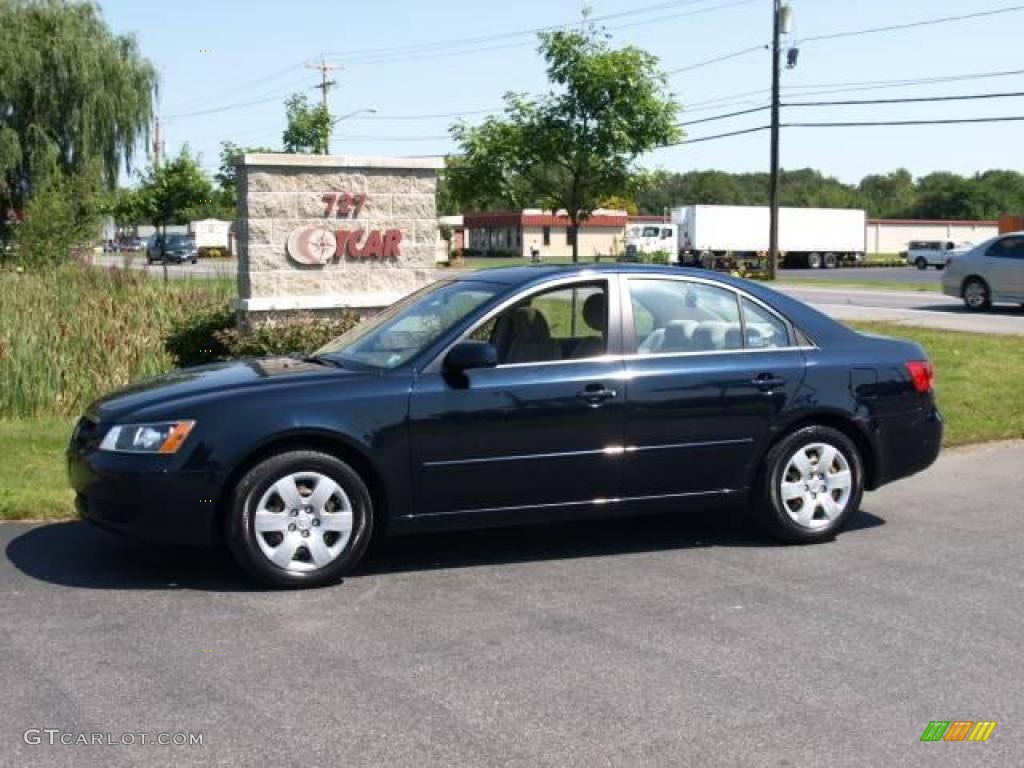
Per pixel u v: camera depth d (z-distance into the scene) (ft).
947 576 20.49
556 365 21.07
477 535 23.36
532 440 20.70
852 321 63.41
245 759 13.02
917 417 23.41
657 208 426.10
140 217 145.89
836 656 16.42
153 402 19.84
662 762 13.00
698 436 21.75
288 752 13.20
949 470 30.01
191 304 47.91
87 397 36.96
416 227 43.39
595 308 21.74
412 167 43.01
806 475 22.56
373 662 16.08
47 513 24.27
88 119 128.16
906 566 21.13
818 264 214.48
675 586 19.84
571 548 22.40
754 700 14.80
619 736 13.69
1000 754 13.29
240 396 19.60
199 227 256.93
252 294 41.01
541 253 271.90
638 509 21.66
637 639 17.08
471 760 13.03
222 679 15.42
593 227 274.77
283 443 19.57
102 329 40.75
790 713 14.39
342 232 42.11
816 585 19.93
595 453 21.11
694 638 17.15
